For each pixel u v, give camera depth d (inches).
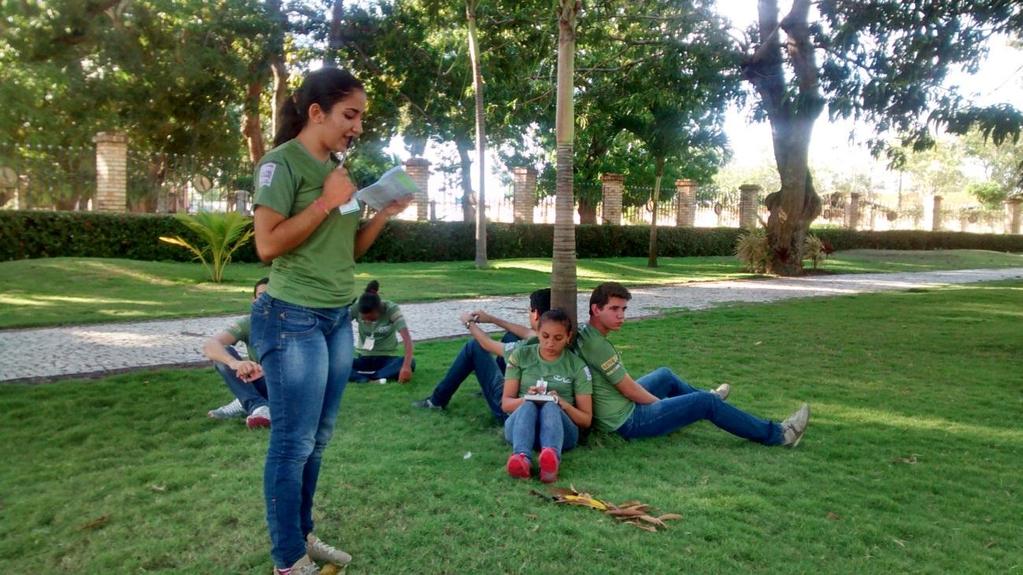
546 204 1256.2
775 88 738.8
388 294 555.5
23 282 555.2
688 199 1213.1
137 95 982.4
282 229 111.6
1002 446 196.7
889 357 318.0
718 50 682.2
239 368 130.8
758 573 124.9
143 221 765.9
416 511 144.6
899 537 141.1
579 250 1047.0
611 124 880.9
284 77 1017.5
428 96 1074.1
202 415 214.2
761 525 143.3
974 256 1152.2
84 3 849.5
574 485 160.4
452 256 967.0
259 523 138.6
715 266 927.7
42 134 896.9
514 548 129.7
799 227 814.5
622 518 143.4
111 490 154.8
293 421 116.3
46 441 188.7
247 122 1104.2
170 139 1092.5
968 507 155.9
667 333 376.8
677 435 199.6
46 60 871.1
